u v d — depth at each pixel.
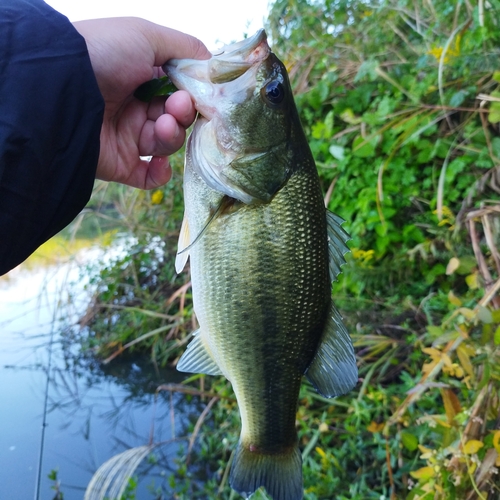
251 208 0.35
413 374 0.59
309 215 0.36
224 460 0.65
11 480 0.69
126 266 1.14
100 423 0.81
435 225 0.67
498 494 0.42
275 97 0.36
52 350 1.06
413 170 0.70
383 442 0.52
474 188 0.63
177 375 0.92
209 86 0.36
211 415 0.77
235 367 0.36
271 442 0.38
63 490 0.66
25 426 0.81
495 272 0.56
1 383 0.94
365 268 0.69
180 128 0.37
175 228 1.07
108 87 0.37
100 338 1.03
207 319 0.36
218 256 0.36
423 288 0.68
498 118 0.59
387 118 0.72
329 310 0.38
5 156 0.29
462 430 0.43
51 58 0.31
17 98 0.29
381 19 0.88
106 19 0.37
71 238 1.21
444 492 0.41
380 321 0.67
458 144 0.68
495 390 0.44
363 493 0.51
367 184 0.73
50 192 0.31
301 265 0.36
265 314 0.36
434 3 0.80
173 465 0.68
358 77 0.74
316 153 0.80
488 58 0.65
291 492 0.37
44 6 0.32
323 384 0.38
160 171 0.46
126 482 0.61
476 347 0.45
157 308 1.01
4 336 1.11
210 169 0.35
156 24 0.39
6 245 0.31
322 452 0.54
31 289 1.33
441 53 0.67
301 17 1.01
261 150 0.35
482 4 0.63
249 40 0.36
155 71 0.41
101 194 1.18
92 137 0.32
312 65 0.90
